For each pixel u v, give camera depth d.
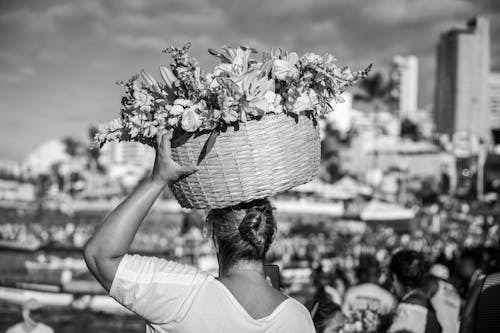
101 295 19.36
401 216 47.62
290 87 2.43
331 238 44.09
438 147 131.88
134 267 2.21
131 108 2.40
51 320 16.80
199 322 2.18
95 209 110.12
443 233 47.38
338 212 76.44
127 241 2.19
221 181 2.38
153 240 44.62
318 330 4.82
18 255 37.09
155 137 2.38
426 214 60.62
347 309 6.08
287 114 2.44
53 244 41.00
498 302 3.21
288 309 2.26
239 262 2.35
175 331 2.19
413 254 4.82
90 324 16.53
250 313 2.23
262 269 2.39
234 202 2.39
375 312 5.93
